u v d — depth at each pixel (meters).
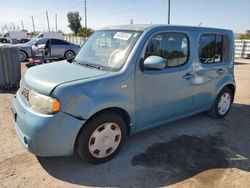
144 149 3.68
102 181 2.92
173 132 4.34
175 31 3.75
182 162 3.37
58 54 14.65
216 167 3.29
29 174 2.99
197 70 4.17
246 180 3.03
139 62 3.30
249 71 12.27
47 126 2.71
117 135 3.31
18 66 7.11
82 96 2.84
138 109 3.43
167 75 3.66
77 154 3.28
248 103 6.35
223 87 4.89
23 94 3.21
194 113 4.43
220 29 4.61
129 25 3.90
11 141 3.77
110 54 3.49
